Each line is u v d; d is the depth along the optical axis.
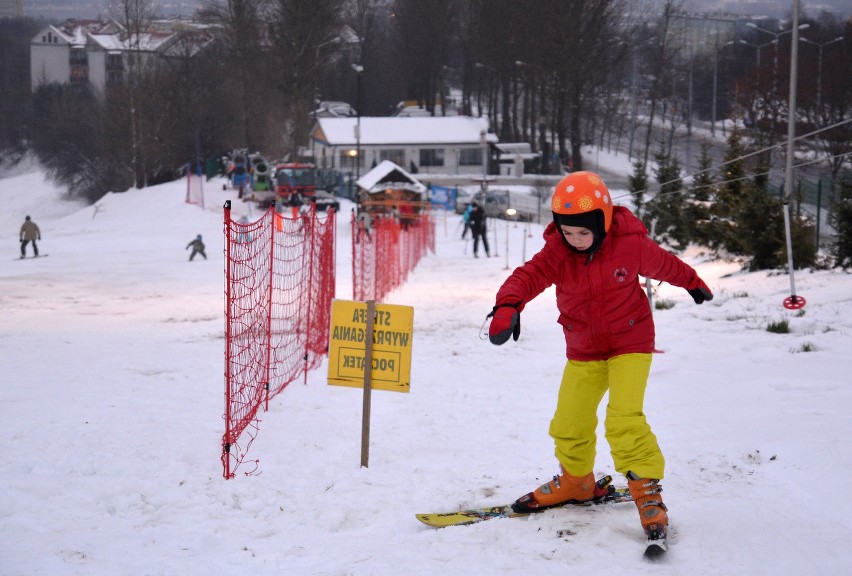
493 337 4.58
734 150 22.52
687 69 100.38
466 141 75.62
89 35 138.50
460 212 58.69
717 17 121.62
